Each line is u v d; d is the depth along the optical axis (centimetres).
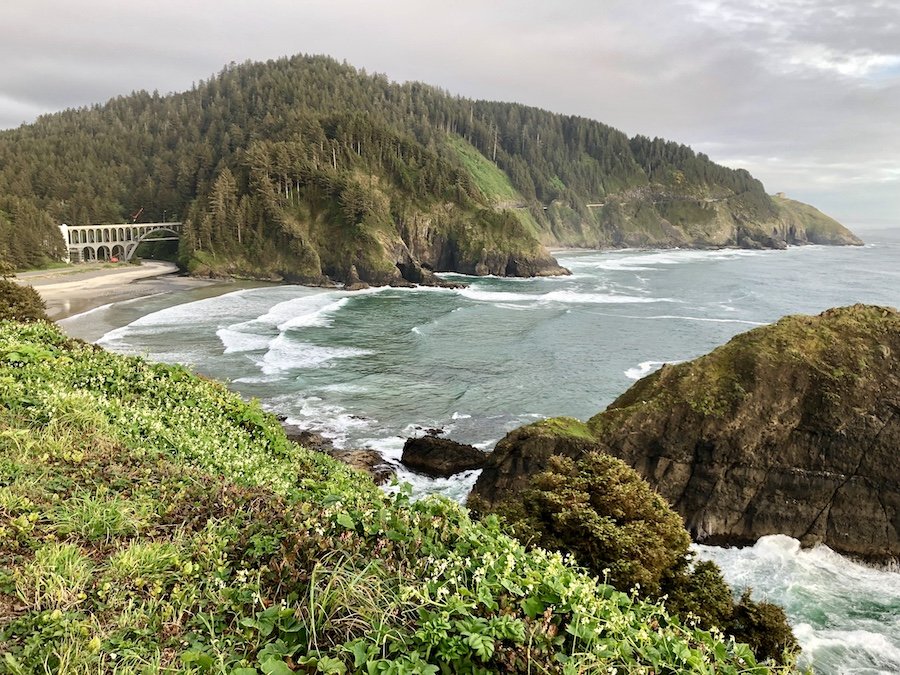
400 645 441
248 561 590
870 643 1583
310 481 896
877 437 2152
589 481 1229
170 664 441
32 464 752
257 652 454
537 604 501
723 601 1143
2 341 1274
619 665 463
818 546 2125
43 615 461
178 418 1192
